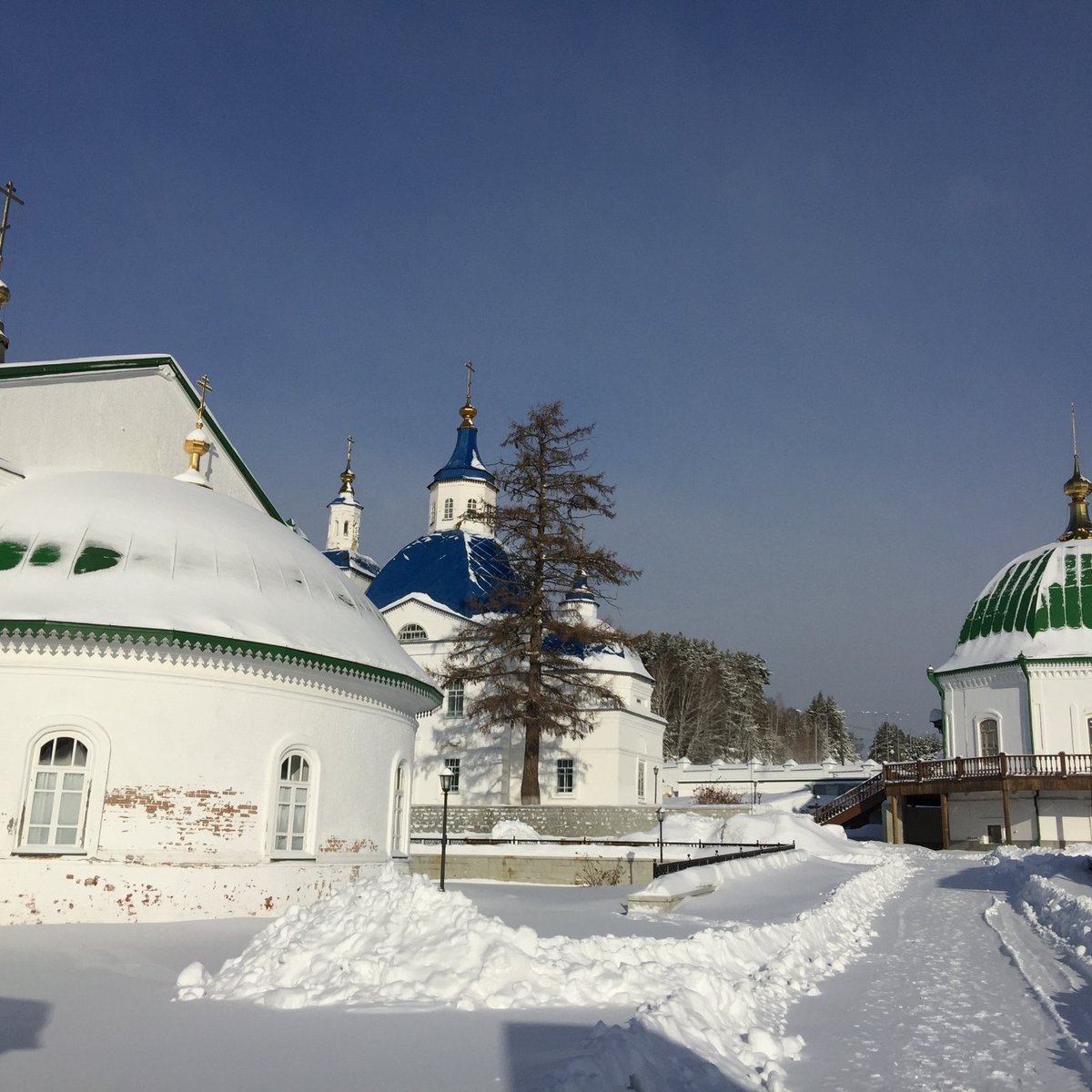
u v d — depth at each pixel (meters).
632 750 49.44
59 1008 10.62
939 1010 11.21
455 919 12.42
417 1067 8.24
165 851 18.84
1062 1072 8.72
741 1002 10.56
